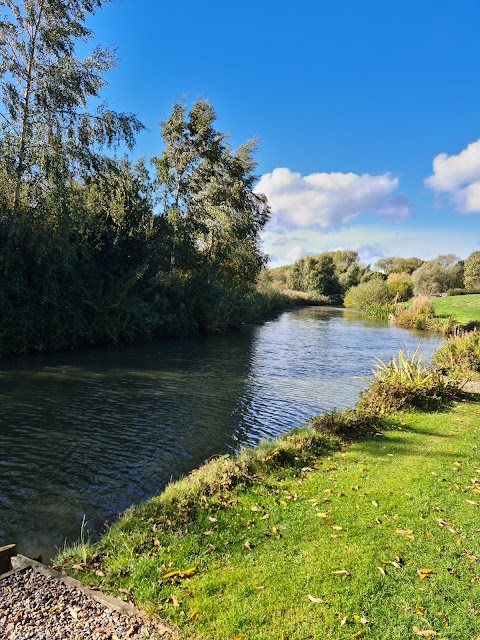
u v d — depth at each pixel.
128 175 24.86
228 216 31.02
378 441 8.09
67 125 18.12
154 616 3.34
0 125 16.59
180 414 10.92
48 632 3.05
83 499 6.41
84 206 21.33
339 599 3.58
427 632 3.20
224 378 15.60
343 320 48.34
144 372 15.75
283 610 3.44
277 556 4.23
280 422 10.85
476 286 77.56
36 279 18.39
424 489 5.86
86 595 3.53
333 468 6.71
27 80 17.38
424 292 77.31
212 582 3.79
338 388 15.01
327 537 4.60
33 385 12.81
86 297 20.77
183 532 4.72
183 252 29.33
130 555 4.29
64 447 8.34
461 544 4.49
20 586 3.60
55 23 17.42
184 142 28.42
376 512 5.18
